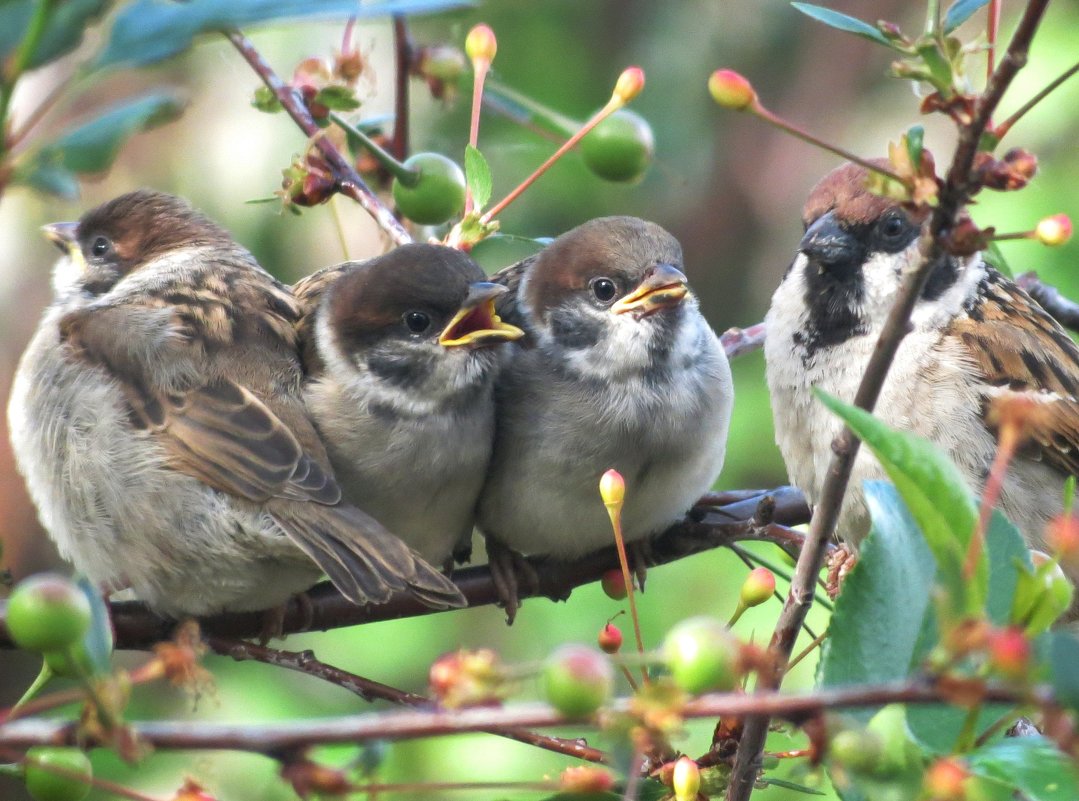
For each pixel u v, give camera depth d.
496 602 8.08
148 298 7.61
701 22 16.20
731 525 8.00
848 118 16.44
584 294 8.02
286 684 13.22
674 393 7.89
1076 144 14.20
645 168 8.27
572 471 7.82
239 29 3.46
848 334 8.55
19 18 3.35
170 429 6.98
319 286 8.16
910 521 4.41
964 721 4.02
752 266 16.47
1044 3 3.80
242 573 6.90
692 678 3.44
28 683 14.65
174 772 11.08
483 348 7.50
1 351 14.07
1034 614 3.61
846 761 3.74
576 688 3.36
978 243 4.09
